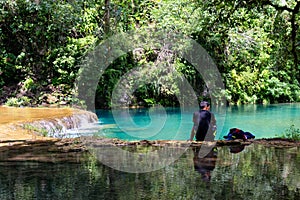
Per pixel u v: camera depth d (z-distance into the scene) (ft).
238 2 30.25
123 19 60.59
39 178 13.12
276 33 35.73
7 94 54.44
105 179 12.93
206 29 34.83
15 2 56.49
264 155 17.79
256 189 11.51
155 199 10.57
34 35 58.23
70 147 20.20
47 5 56.18
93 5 60.39
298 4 29.01
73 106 51.93
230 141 22.53
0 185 12.21
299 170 14.21
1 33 58.08
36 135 27.27
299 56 33.27
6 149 19.56
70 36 59.72
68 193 11.24
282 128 38.45
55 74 58.18
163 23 59.26
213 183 12.26
